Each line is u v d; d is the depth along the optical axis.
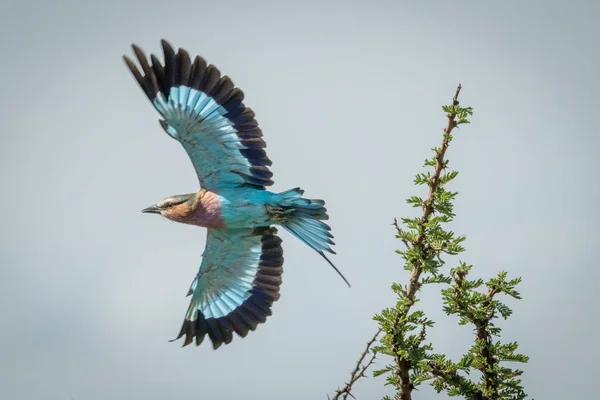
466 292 9.53
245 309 13.62
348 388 9.31
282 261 13.54
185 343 13.70
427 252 9.45
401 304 9.15
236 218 12.23
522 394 9.54
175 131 12.11
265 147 12.10
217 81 12.00
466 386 9.38
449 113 9.59
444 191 9.52
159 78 11.93
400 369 9.17
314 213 11.93
